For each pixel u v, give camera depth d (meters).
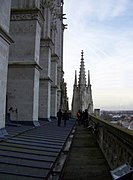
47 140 14.58
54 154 10.32
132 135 6.48
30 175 7.07
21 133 16.97
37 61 28.28
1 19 14.91
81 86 73.44
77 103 72.75
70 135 22.44
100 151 14.95
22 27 27.58
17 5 27.88
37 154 10.09
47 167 8.09
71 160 12.26
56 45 60.50
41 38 39.25
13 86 26.56
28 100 26.23
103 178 9.07
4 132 14.87
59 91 62.91
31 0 27.91
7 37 15.44
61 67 72.69
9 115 25.95
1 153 9.77
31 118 25.94
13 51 27.28
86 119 35.88
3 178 6.69
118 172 5.20
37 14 27.50
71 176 9.35
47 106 38.12
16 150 10.56
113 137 9.87
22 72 26.64
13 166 8.02
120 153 8.36
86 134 26.02
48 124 32.72
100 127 15.80
